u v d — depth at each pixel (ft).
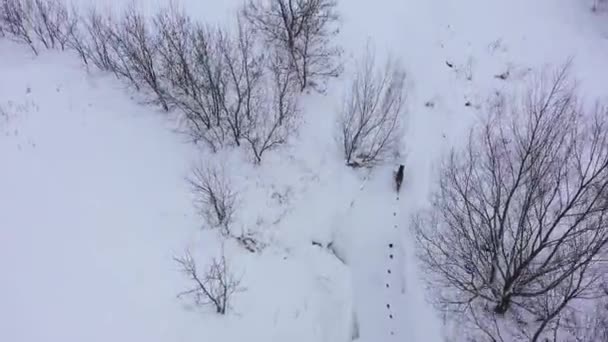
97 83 89.35
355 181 85.15
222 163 83.56
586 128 79.05
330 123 87.10
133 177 81.00
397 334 75.10
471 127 84.99
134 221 77.05
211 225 78.84
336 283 77.87
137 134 85.15
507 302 72.59
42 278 70.79
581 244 67.72
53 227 74.95
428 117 88.63
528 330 72.74
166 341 68.64
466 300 74.90
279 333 72.54
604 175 72.13
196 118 85.56
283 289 76.02
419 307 75.82
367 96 85.15
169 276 73.26
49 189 78.13
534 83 88.33
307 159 85.10
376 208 83.71
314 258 79.46
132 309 69.92
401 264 79.71
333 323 74.69
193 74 84.74
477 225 70.74
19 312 67.92
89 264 72.49
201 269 74.69
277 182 83.66
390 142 86.33
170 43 84.58
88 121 85.30
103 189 79.15
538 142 73.00
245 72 84.23
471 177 77.71
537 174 68.54
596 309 70.85
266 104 86.79
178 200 79.87
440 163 83.30
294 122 86.79
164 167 82.69
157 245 75.66
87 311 68.95
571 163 76.84
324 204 82.84
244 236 79.51
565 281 72.13
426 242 77.97
